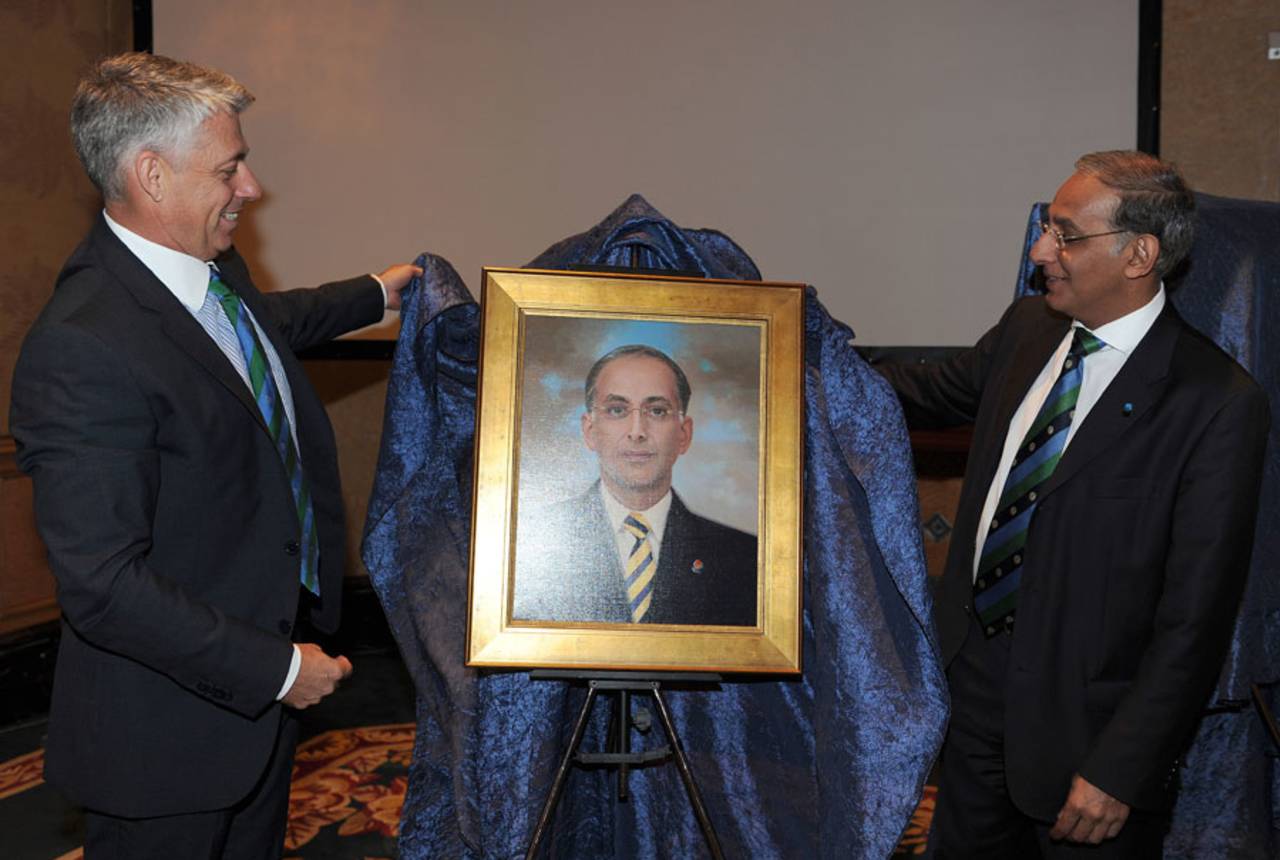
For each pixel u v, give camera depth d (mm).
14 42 3906
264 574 1700
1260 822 2148
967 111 4246
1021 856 1967
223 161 1652
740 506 1705
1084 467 1751
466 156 4473
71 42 4180
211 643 1542
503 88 4441
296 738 1915
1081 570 1749
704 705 2014
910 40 4254
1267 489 1988
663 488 1698
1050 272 1806
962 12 4223
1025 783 1762
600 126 4414
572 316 1720
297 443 1875
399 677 4359
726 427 1719
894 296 4352
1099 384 1808
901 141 4289
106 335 1538
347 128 4500
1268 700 2146
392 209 4512
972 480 1979
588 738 2066
